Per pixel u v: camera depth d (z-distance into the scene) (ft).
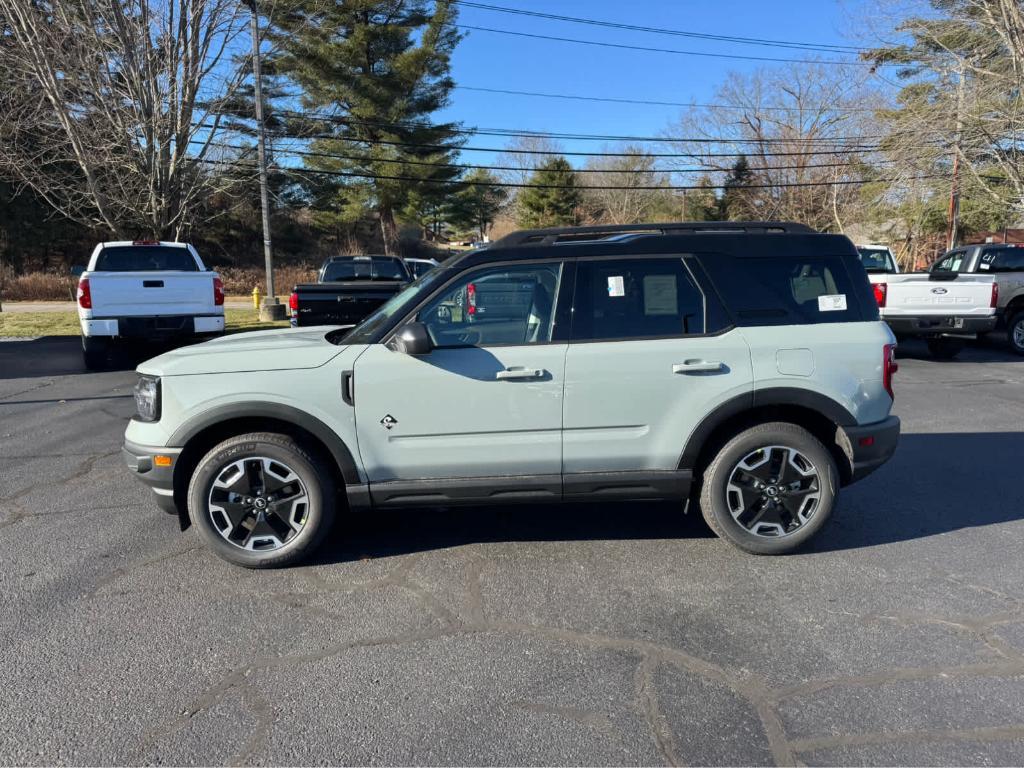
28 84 53.93
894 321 36.81
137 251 37.35
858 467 13.34
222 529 12.99
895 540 14.37
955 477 18.47
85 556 13.79
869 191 102.37
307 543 13.02
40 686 9.61
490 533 14.94
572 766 8.05
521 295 13.19
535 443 12.91
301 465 12.78
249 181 69.82
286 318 64.23
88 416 26.08
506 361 12.72
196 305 34.50
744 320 13.17
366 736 8.59
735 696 9.32
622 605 11.77
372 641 10.73
